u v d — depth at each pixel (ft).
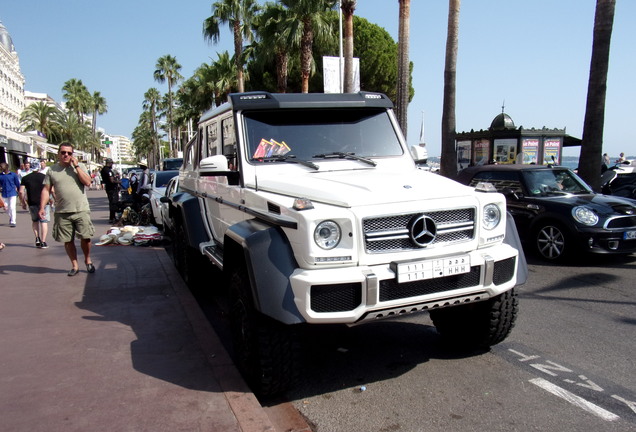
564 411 10.80
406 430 10.19
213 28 97.14
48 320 16.33
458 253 11.21
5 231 41.55
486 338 13.34
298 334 10.95
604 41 34.27
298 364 11.01
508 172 28.86
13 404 10.64
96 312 17.20
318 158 14.40
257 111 14.55
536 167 28.86
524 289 20.77
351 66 63.36
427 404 11.23
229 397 10.88
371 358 13.93
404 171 14.29
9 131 114.93
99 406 10.53
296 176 13.21
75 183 22.74
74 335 14.87
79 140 254.68
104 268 24.62
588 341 14.87
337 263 10.21
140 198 47.06
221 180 15.74
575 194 27.48
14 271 24.11
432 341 15.08
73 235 22.94
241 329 11.84
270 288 10.14
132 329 15.38
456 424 10.36
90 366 12.59
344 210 10.32
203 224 18.67
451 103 46.06
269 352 10.77
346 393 11.90
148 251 29.73
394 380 12.50
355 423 10.53
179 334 14.89
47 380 11.78
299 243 10.18
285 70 79.30
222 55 116.98
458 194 11.53
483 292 11.41
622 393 11.60
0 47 208.54
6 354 13.42
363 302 10.11
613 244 24.08
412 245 10.81
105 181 46.47
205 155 18.61
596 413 10.69
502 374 12.68
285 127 14.66
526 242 27.09
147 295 19.38
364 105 15.57
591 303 18.70
